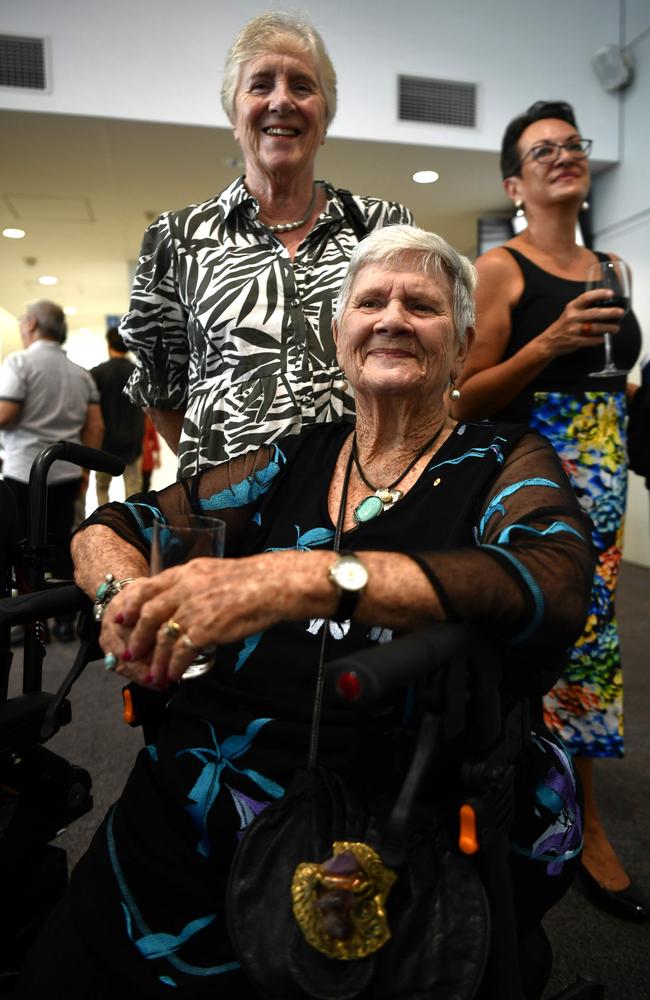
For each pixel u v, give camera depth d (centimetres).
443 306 100
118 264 741
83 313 989
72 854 164
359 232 149
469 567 69
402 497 96
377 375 98
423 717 65
